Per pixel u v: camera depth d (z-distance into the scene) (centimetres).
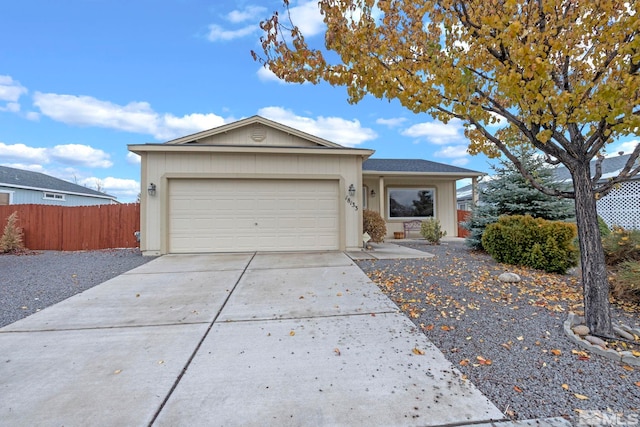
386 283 530
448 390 233
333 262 714
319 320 374
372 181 1351
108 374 257
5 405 217
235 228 870
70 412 209
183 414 207
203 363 275
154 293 489
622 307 418
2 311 416
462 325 354
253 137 1027
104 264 726
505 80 275
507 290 486
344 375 254
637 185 1098
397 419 201
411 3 331
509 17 283
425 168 1362
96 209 1071
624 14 261
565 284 528
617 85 249
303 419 202
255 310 410
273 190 884
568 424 197
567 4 303
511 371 259
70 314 401
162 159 845
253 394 229
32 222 1054
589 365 267
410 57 333
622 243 564
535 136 326
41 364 274
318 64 358
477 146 485
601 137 309
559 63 329
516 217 708
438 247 1030
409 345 308
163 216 838
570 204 920
